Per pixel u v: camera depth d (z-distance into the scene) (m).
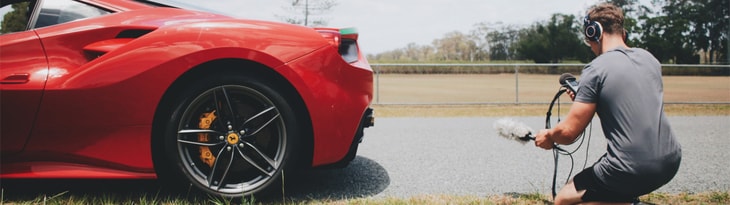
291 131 2.34
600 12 1.93
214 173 2.31
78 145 2.20
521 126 2.06
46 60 2.18
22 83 2.13
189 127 2.31
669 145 1.71
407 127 6.52
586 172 1.88
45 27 2.26
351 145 2.49
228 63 2.33
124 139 2.21
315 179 3.05
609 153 1.77
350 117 2.46
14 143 2.17
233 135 2.31
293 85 2.31
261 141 2.43
